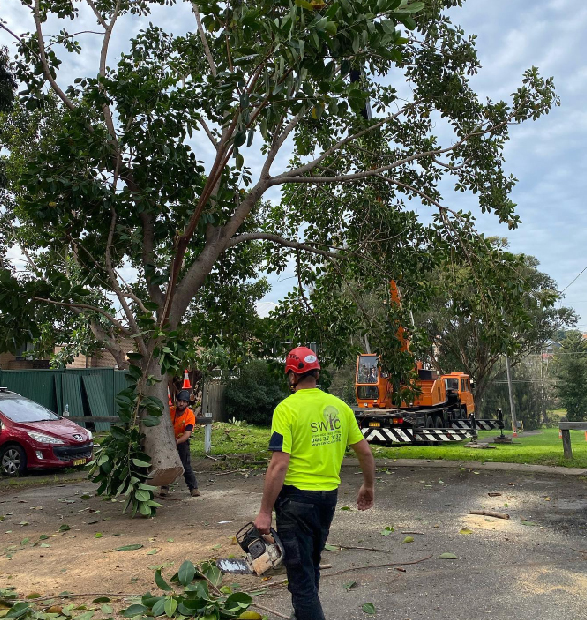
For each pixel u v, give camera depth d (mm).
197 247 11195
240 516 7930
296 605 3482
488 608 4398
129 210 10000
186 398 9648
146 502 7562
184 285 10414
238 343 15086
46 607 4648
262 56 6473
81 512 8656
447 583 4965
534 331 41531
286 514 3551
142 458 7973
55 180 9141
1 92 15297
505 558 5680
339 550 6039
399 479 10734
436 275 33938
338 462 3725
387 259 14180
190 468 9586
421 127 14297
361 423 21031
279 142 11875
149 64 12898
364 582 5027
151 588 5055
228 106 7406
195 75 12258
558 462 11992
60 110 18453
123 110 9852
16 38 10508
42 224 10078
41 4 11742
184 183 10414
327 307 14867
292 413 3639
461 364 41781
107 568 5652
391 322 14508
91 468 7977
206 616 4105
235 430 22531
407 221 14023
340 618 4270
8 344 8648
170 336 8164
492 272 12531
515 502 8461
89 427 21062
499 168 13742
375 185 14219
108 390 23219
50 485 11398
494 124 13430
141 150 9938
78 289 8586
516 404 55906
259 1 7133
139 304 9500
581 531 6715
